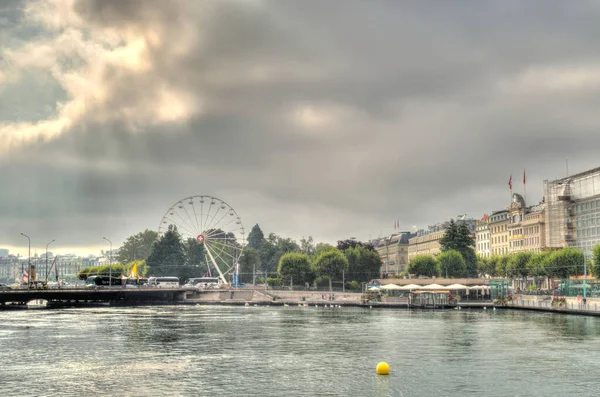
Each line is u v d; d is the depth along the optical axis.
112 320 147.75
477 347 93.94
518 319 144.88
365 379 69.94
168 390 64.56
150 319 151.38
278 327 127.56
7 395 62.44
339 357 84.88
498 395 62.78
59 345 97.56
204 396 62.09
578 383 67.88
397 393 63.44
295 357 84.94
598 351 89.25
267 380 69.44
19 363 80.38
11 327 127.25
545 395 62.78
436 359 82.94
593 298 164.88
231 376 71.62
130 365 78.88
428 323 135.62
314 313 176.12
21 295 193.00
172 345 97.56
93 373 73.50
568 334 110.00
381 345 96.75
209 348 94.06
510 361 81.06
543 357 84.12
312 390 64.62
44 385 66.88
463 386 66.44
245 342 101.25
